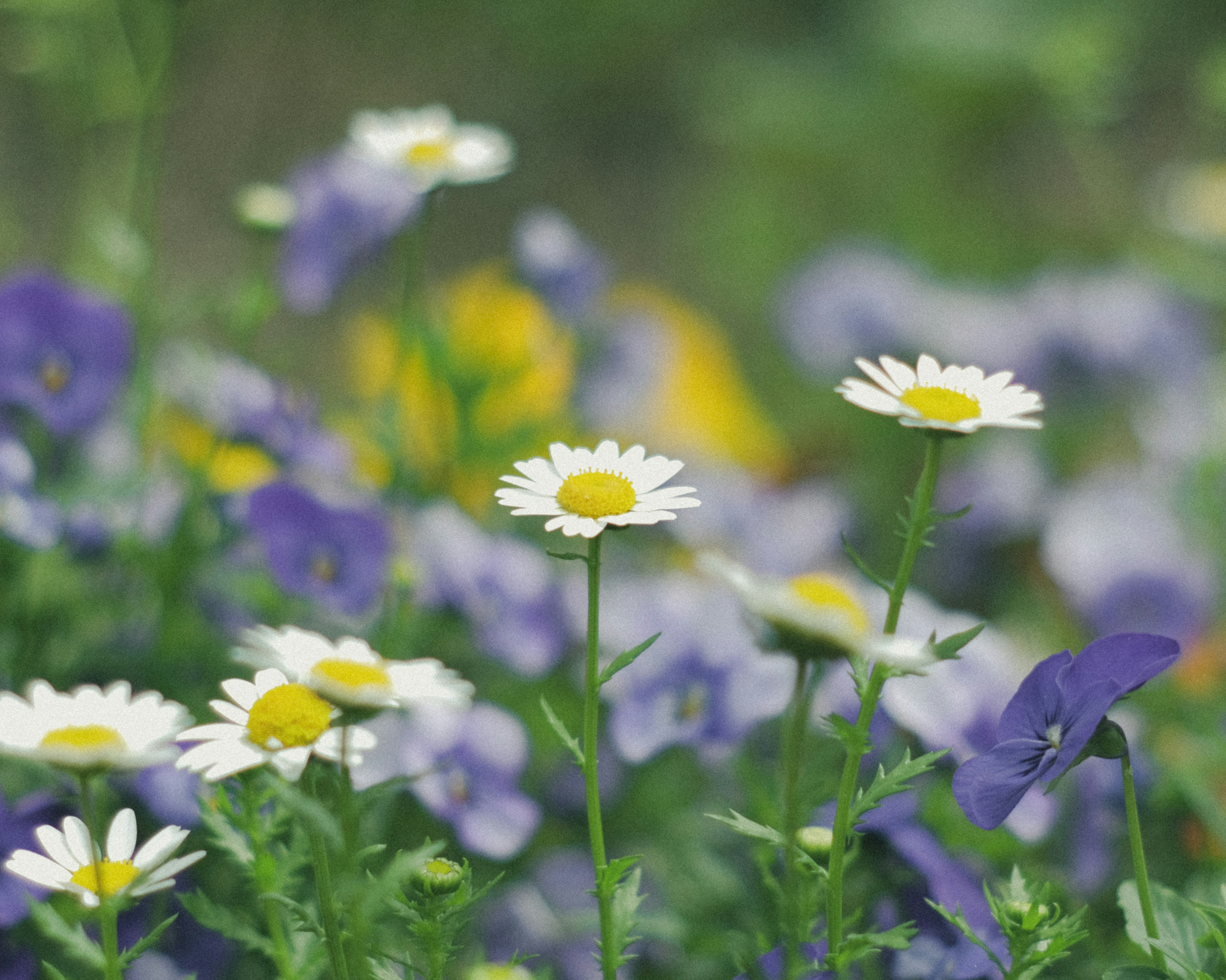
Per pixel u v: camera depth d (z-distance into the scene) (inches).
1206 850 45.8
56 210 100.3
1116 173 133.0
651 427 77.7
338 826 39.2
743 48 142.0
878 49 123.3
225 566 49.1
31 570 47.8
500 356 59.6
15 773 45.2
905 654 39.0
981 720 44.5
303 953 40.9
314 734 39.1
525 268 61.7
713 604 46.4
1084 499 61.2
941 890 42.3
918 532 39.3
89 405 48.9
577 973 45.8
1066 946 40.2
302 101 144.1
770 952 41.8
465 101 152.6
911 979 42.3
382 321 71.5
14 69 75.5
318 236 55.9
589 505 39.6
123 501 48.4
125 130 87.5
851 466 80.2
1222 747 47.4
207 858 44.1
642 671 46.3
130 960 39.5
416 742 44.5
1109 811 45.6
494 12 155.0
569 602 49.5
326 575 47.9
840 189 124.7
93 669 47.1
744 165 136.5
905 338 82.0
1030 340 78.1
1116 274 86.7
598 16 152.9
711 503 62.6
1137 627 58.7
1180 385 77.5
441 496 53.4
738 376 105.3
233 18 145.0
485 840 44.7
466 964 45.1
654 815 48.4
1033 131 133.3
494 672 49.3
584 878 47.0
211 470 49.2
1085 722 39.7
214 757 39.0
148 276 50.8
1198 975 39.8
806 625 39.4
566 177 148.2
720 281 128.3
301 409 49.5
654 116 155.6
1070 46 83.2
